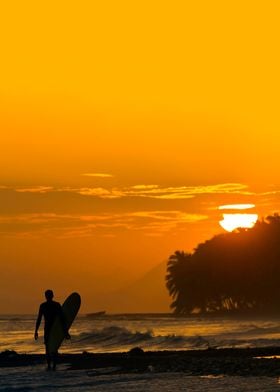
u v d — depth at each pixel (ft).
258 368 245.24
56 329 262.67
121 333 540.11
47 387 210.79
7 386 214.48
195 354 328.90
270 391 191.11
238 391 191.42
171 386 204.74
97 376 236.63
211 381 214.07
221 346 428.56
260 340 460.55
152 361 285.64
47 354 261.03
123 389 200.75
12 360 317.01
